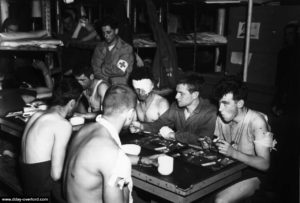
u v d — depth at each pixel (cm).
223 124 262
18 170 306
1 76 454
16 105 376
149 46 443
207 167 212
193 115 281
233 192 241
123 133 280
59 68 475
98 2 509
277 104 350
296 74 312
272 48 395
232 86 236
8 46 396
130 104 174
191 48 521
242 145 251
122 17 433
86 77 342
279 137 313
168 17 493
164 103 316
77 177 164
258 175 248
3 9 510
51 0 515
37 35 434
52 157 229
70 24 526
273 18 391
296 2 407
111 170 158
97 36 493
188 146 251
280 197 281
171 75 397
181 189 182
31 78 492
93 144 163
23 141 240
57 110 240
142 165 214
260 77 409
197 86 271
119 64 402
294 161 288
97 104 370
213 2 417
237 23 427
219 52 508
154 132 297
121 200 162
